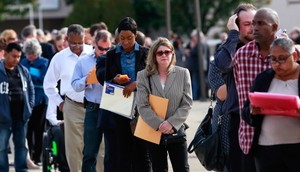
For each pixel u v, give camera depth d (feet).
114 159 50.60
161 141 45.98
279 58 36.68
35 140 69.46
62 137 57.77
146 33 233.14
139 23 231.09
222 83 44.78
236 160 42.34
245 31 42.47
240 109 40.37
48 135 58.44
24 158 60.90
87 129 53.42
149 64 46.70
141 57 49.85
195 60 127.34
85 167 53.78
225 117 44.55
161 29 231.71
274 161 37.99
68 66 56.44
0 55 64.39
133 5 225.35
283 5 220.02
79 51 56.65
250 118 37.70
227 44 42.96
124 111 49.42
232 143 42.32
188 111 46.34
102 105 49.88
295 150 37.45
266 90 37.83
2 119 59.36
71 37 56.44
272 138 37.70
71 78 55.88
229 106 42.24
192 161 65.82
